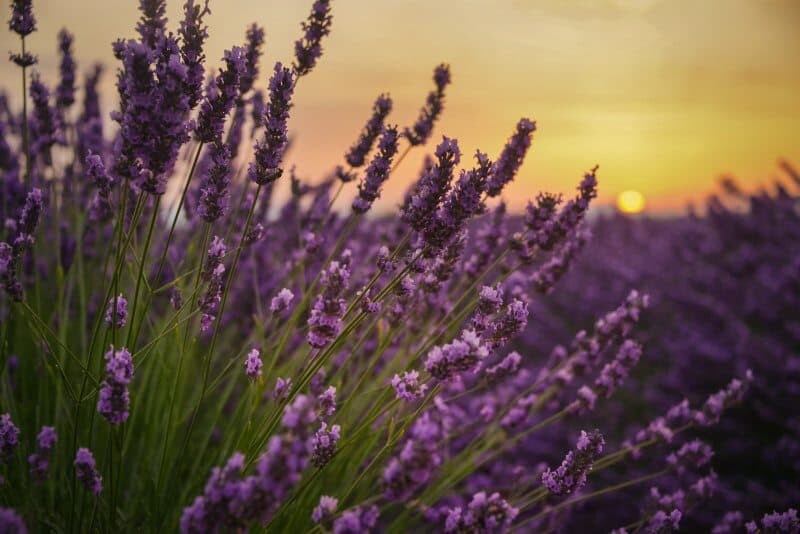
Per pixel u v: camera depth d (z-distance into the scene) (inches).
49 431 59.7
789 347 187.8
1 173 112.2
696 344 185.6
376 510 52.1
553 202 83.4
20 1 80.6
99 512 71.6
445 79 96.7
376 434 84.4
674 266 271.6
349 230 85.7
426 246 68.7
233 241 110.3
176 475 73.0
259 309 94.5
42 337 66.2
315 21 76.3
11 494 68.4
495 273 128.6
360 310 70.4
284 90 66.8
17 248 67.7
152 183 58.9
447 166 66.2
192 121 66.0
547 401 114.3
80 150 117.6
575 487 69.1
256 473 66.2
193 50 62.8
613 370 98.8
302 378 65.8
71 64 110.7
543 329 241.0
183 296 83.7
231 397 122.9
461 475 96.4
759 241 257.4
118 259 60.2
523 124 78.8
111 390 53.2
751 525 76.2
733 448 156.9
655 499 94.3
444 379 56.7
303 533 75.0
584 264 304.5
